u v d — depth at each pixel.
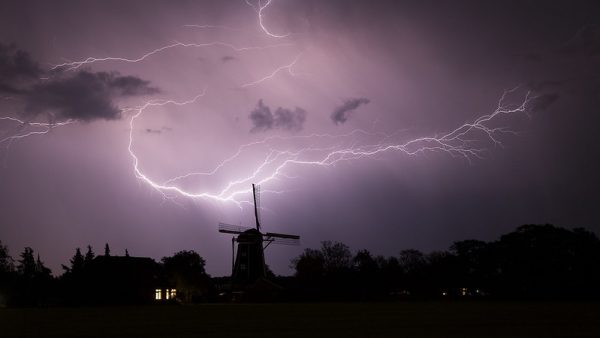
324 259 86.12
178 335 21.62
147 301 65.62
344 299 71.19
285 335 21.33
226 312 39.53
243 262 74.94
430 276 75.69
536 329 22.94
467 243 78.75
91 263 65.12
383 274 76.12
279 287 71.44
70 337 21.20
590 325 24.81
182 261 73.81
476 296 72.81
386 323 26.94
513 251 73.31
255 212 78.94
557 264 70.25
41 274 66.06
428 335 20.91
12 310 46.22
